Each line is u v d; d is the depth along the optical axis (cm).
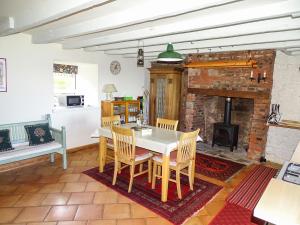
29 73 386
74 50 452
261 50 410
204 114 562
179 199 286
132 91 598
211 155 468
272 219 104
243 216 255
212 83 484
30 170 366
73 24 288
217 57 467
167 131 348
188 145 294
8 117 366
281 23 230
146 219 243
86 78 524
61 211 253
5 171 361
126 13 222
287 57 410
